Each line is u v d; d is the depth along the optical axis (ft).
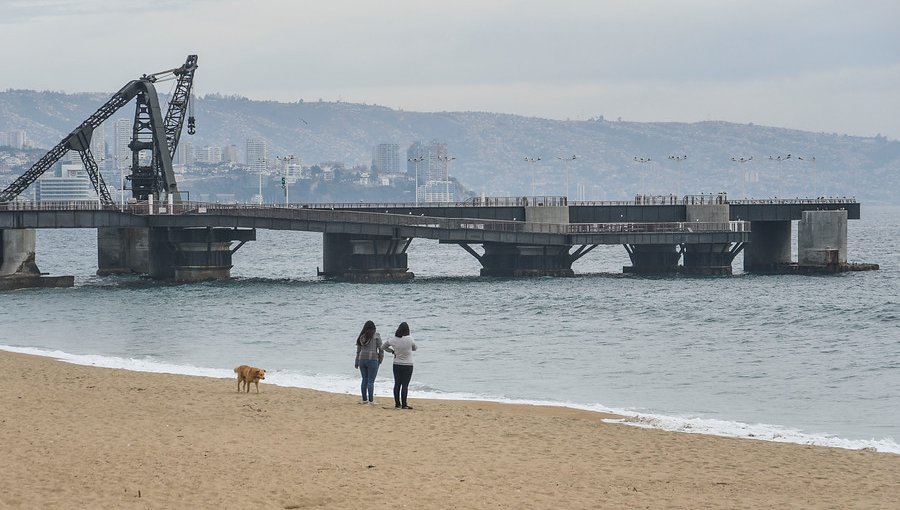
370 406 186.50
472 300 480.64
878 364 296.71
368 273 593.01
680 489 132.16
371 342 188.03
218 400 190.70
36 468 132.26
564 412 199.21
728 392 246.68
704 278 617.62
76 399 188.65
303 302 470.80
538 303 469.16
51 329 372.99
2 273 545.44
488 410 189.98
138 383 214.48
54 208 536.42
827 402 233.96
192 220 563.07
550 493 127.85
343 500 121.80
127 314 422.00
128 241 649.61
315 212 566.36
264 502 119.65
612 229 624.18
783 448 159.02
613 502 124.47
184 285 558.15
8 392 195.72
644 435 168.14
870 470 144.15
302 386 228.84
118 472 130.93
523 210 643.86
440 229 579.48
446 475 135.44
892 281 595.88
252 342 337.52
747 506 124.26
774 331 378.53
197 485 125.80
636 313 433.07
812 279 611.47
